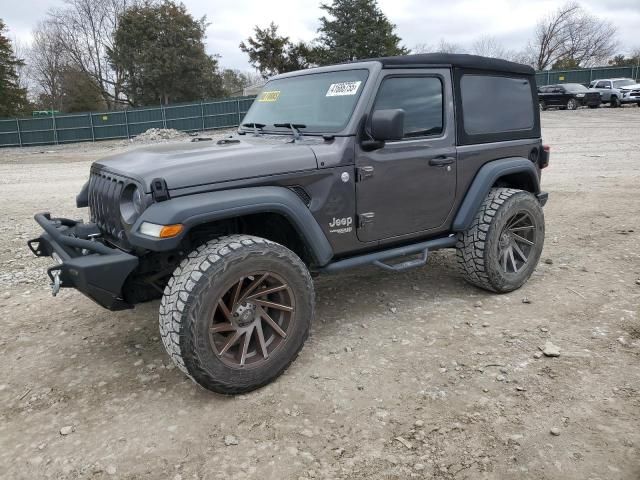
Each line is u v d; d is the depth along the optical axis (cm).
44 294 498
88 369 358
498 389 314
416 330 397
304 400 312
